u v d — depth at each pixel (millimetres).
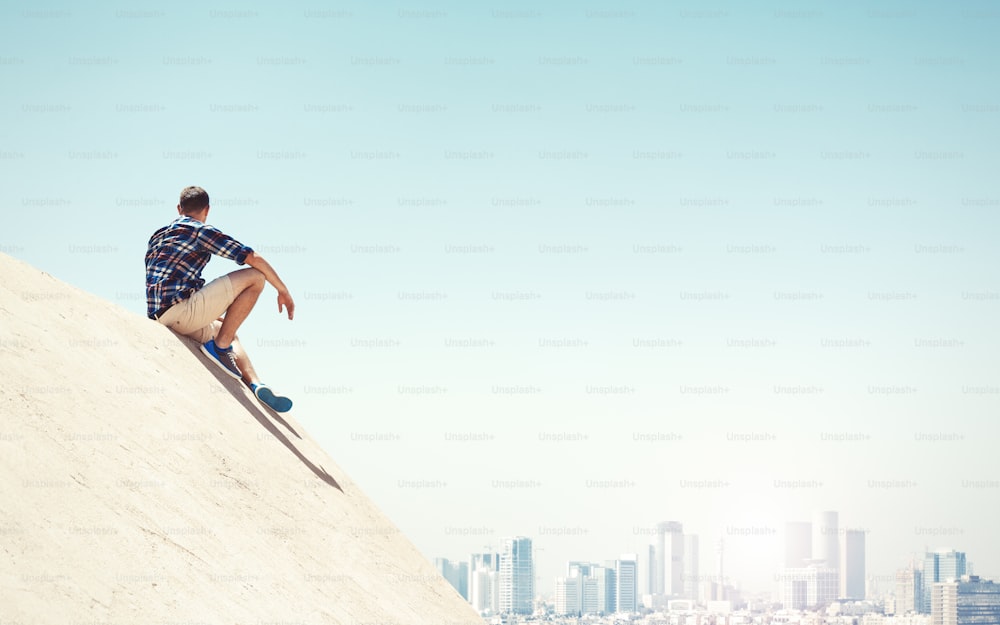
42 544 3174
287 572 4848
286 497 5867
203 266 7027
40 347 4672
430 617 6320
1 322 4598
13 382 4113
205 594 3822
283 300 7207
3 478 3348
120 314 6148
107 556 3459
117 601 3240
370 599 5539
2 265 5359
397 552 7102
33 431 3846
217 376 6793
